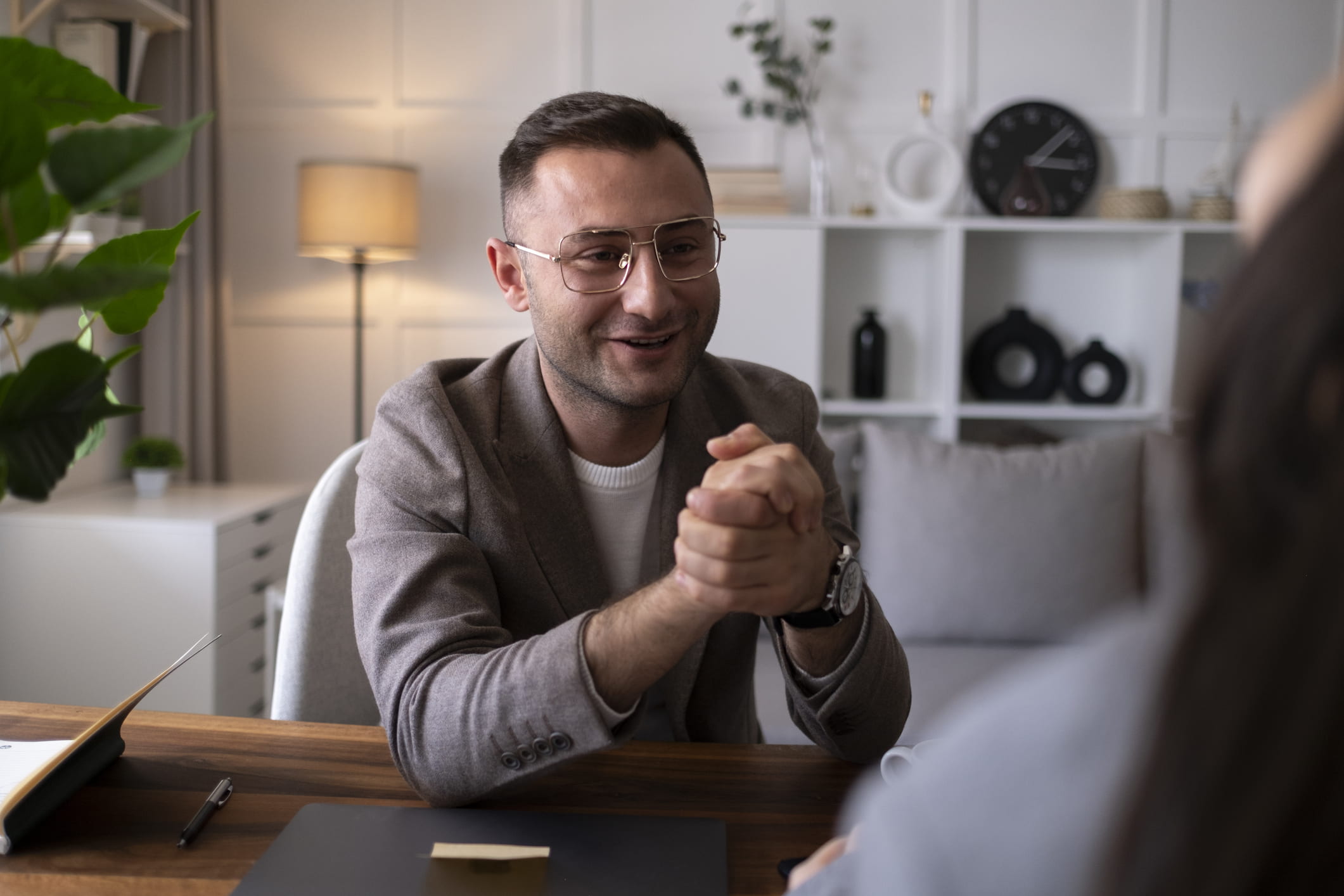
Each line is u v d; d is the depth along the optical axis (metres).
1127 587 2.38
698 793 0.89
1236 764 0.22
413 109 3.53
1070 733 0.27
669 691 1.10
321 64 3.53
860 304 3.57
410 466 1.03
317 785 0.90
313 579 1.26
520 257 1.02
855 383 3.47
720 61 3.49
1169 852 0.23
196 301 3.27
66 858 0.76
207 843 0.79
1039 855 0.27
